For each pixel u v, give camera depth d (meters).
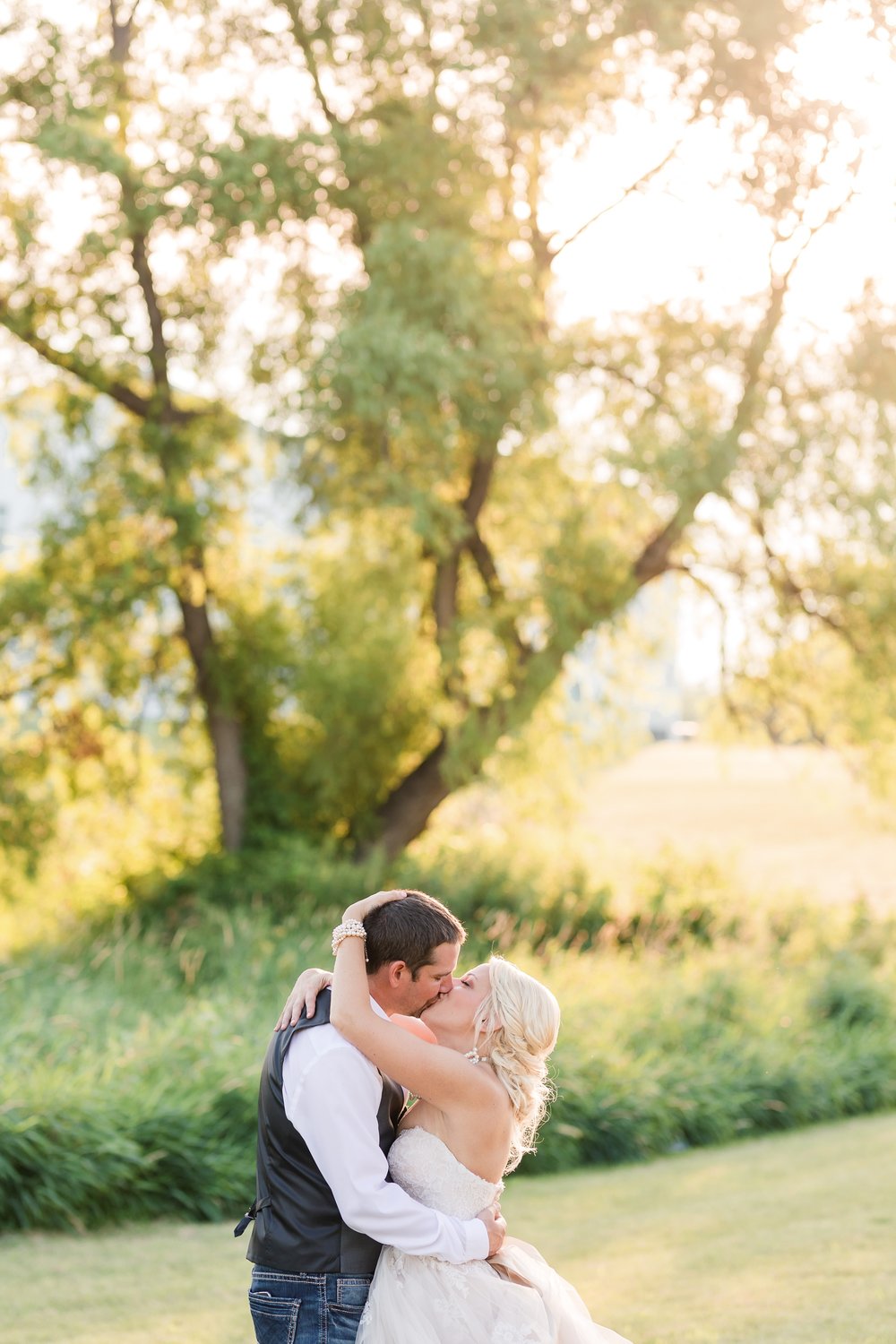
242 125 16.55
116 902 17.70
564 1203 8.82
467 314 16.12
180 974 13.59
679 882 20.20
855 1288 6.30
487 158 17.45
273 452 18.50
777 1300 6.16
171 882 17.28
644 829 41.91
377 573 19.34
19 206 16.67
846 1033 13.92
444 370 15.74
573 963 14.02
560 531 18.70
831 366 17.92
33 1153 7.86
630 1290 6.50
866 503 17.28
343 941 3.30
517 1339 3.16
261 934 13.96
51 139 15.52
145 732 19.33
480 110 17.12
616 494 18.84
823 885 29.12
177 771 19.53
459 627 18.38
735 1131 11.52
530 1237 7.82
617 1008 12.45
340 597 19.17
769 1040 12.74
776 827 42.56
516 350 16.80
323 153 16.84
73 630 17.59
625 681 21.09
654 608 20.84
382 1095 3.28
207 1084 9.10
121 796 18.94
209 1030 9.91
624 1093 10.70
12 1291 6.58
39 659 18.30
